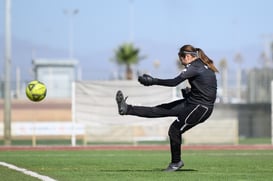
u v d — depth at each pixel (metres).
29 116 71.19
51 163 27.62
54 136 58.94
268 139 70.56
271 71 82.25
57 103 71.81
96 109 51.22
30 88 23.28
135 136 56.31
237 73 84.75
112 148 47.31
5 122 55.06
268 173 21.70
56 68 83.31
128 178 19.48
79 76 76.62
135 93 50.66
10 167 24.66
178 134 21.50
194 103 20.89
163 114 21.09
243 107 75.94
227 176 20.30
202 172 21.95
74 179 19.20
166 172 21.75
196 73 20.72
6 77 55.78
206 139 55.31
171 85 20.53
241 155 36.03
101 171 22.55
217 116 75.44
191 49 21.09
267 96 82.19
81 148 47.22
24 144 57.75
